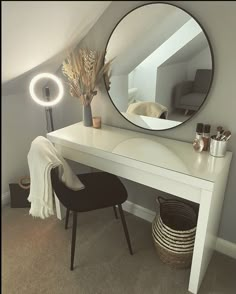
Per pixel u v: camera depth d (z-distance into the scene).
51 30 1.29
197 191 1.23
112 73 1.65
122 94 1.67
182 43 1.34
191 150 1.47
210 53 1.31
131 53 1.50
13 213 2.05
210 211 1.24
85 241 1.79
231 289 1.47
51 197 1.45
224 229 1.67
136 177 1.42
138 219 2.01
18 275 1.54
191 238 1.46
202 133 1.43
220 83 1.35
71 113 2.11
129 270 1.58
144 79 1.53
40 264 1.61
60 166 1.45
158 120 1.61
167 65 1.42
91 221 1.98
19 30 1.15
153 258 1.66
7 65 1.42
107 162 1.50
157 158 1.37
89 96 1.76
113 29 1.51
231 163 1.48
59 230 1.89
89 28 1.57
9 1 0.93
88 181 1.67
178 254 1.49
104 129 1.80
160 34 1.38
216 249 1.73
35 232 1.86
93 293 1.44
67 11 1.16
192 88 1.42
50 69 1.86
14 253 1.68
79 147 1.56
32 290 1.45
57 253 1.69
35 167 1.41
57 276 1.54
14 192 2.07
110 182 1.67
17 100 1.99
